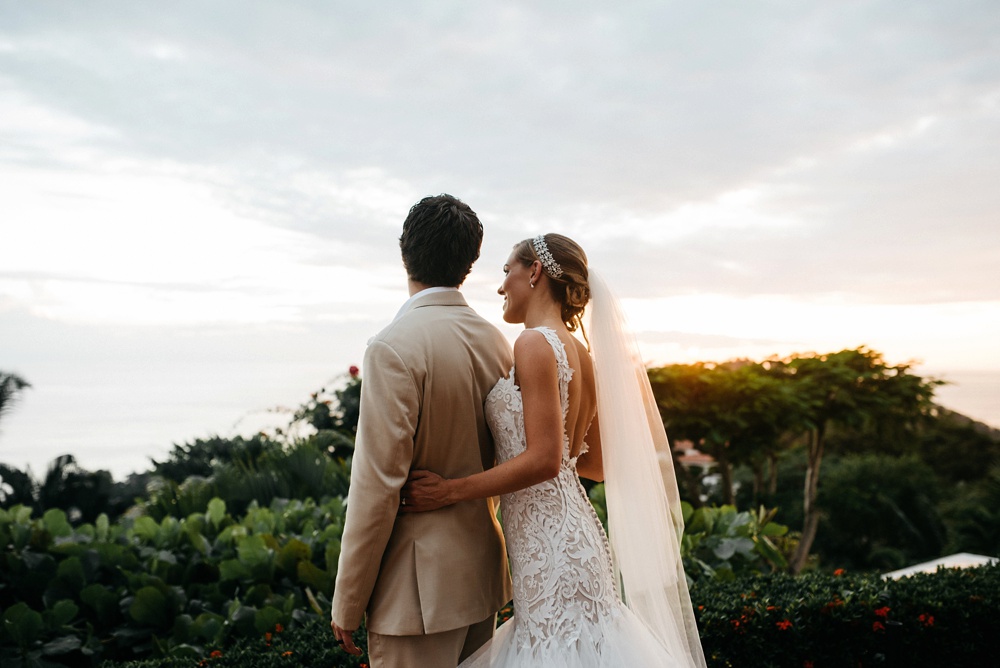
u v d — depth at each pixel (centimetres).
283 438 727
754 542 423
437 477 189
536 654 196
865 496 1623
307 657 255
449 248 202
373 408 180
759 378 973
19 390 1141
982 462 2255
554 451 195
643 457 230
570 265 223
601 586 205
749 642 293
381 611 186
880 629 305
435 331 194
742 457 1007
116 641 331
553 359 201
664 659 208
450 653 189
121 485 790
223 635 307
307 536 396
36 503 743
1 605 356
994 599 324
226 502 543
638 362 246
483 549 198
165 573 363
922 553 1605
